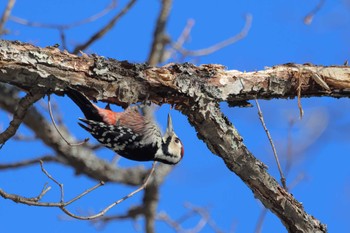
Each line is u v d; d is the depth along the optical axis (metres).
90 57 10.63
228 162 11.49
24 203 10.23
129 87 10.85
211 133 11.28
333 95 12.10
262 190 11.56
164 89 11.04
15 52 10.04
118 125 12.77
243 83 11.43
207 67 11.33
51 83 10.39
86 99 11.04
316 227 11.72
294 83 11.76
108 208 10.74
